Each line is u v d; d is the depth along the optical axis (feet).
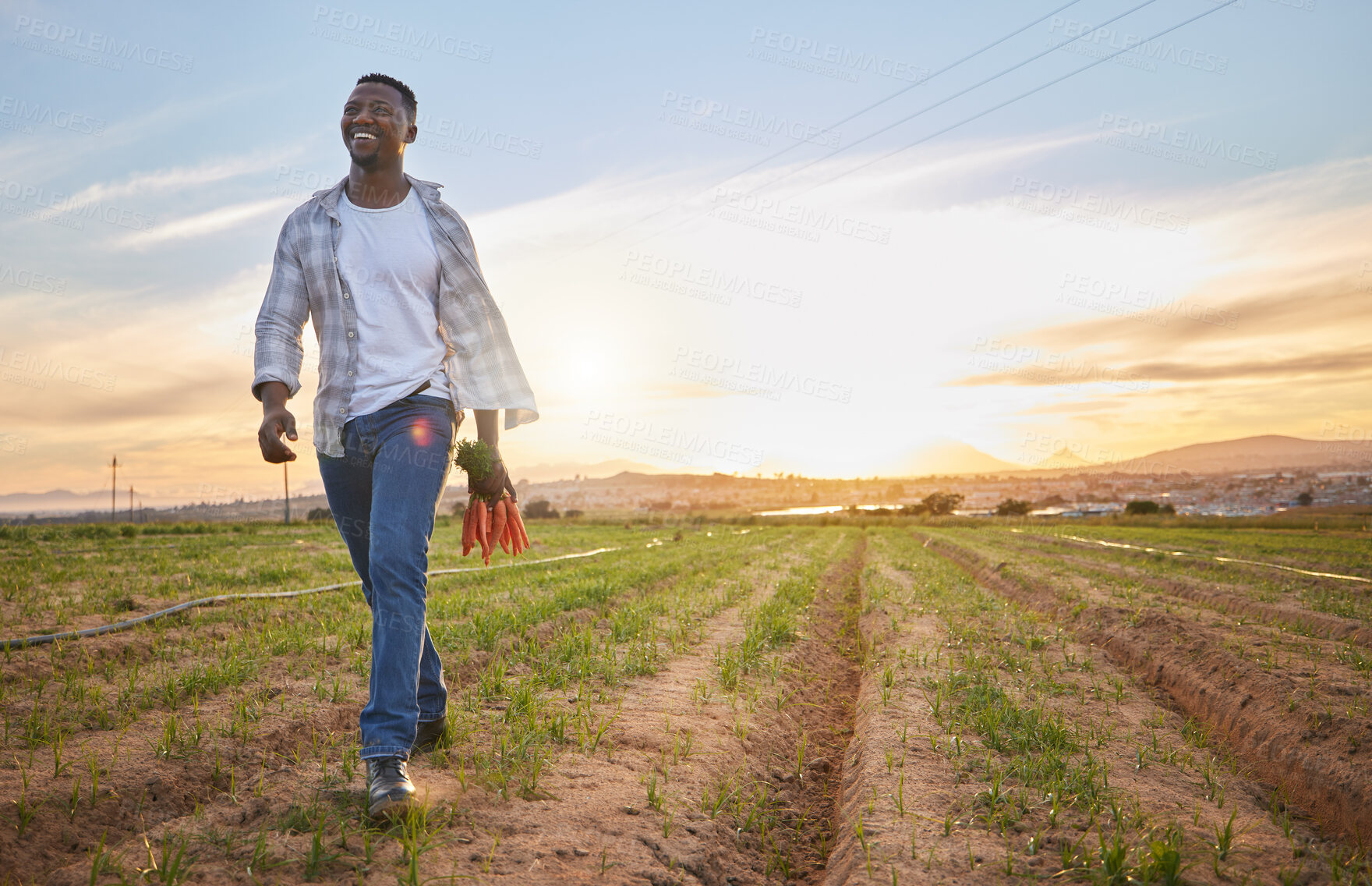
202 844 7.16
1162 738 13.41
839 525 176.35
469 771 9.46
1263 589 36.88
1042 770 10.66
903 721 13.38
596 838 7.91
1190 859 8.00
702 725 12.82
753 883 8.20
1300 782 11.36
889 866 7.80
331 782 8.76
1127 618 24.38
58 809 7.65
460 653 16.78
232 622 20.75
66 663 14.75
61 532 71.20
